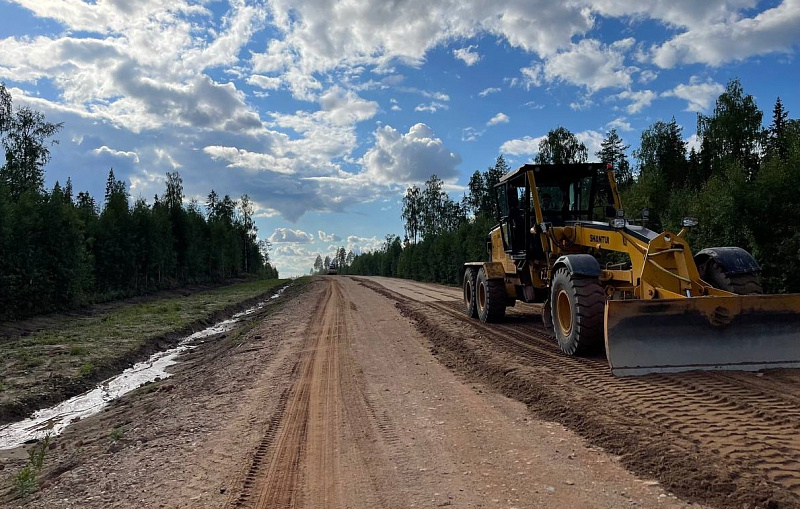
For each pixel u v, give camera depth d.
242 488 3.94
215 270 49.69
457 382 6.78
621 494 3.40
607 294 7.70
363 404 6.05
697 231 12.88
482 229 29.16
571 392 5.57
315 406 6.11
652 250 6.77
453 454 4.34
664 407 4.78
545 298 10.07
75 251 22.30
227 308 23.81
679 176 31.80
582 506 3.28
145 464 4.68
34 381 9.77
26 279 19.36
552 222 9.83
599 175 9.80
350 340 10.80
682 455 3.76
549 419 5.04
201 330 18.12
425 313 13.95
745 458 3.62
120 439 5.75
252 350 11.07
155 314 20.23
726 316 5.92
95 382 10.43
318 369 8.22
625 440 4.21
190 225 41.34
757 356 5.89
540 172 9.77
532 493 3.51
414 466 4.14
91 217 28.11
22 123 26.20
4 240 18.44
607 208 9.22
